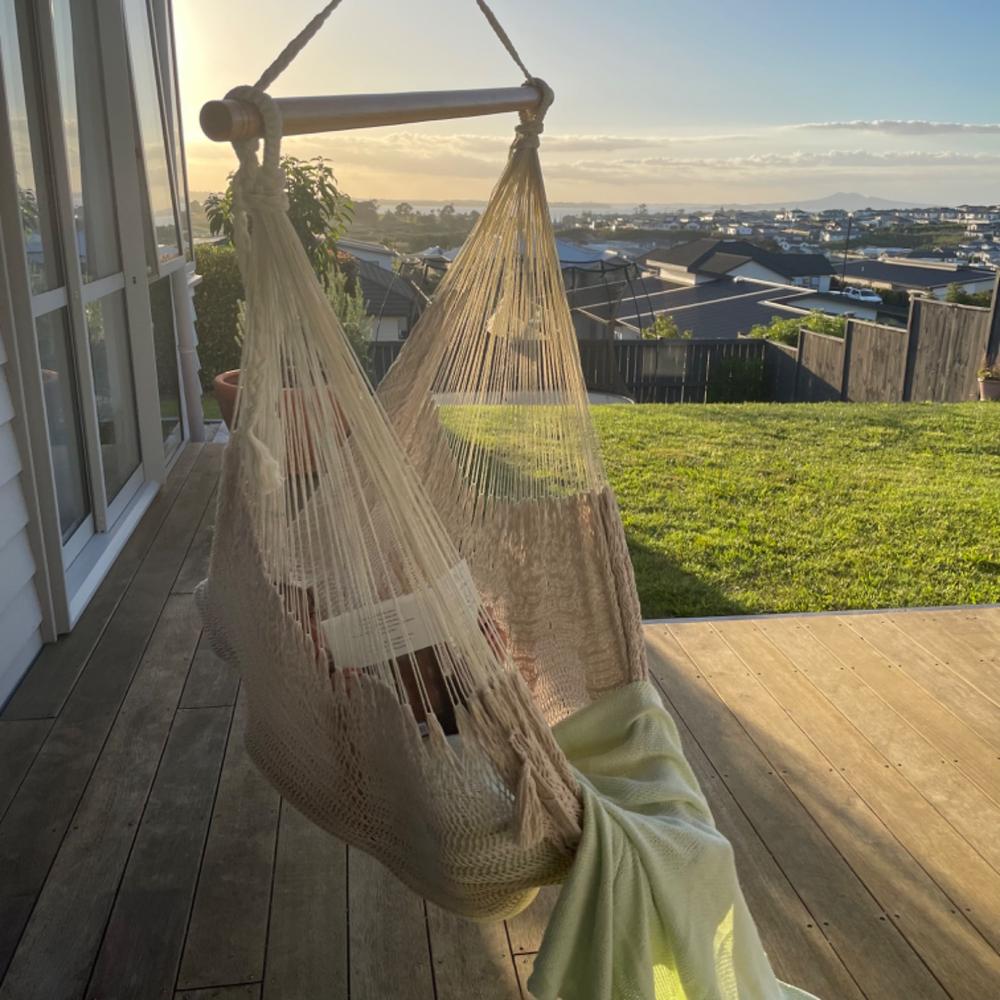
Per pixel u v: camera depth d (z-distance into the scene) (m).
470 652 1.30
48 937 1.91
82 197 3.80
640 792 1.58
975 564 4.29
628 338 9.88
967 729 2.75
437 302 2.06
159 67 4.95
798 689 2.96
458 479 2.16
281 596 1.41
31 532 2.99
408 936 1.96
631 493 5.22
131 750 2.54
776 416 7.43
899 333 8.80
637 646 1.93
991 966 1.91
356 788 1.49
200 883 2.07
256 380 1.31
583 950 1.37
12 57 3.01
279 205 1.21
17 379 2.87
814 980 1.86
